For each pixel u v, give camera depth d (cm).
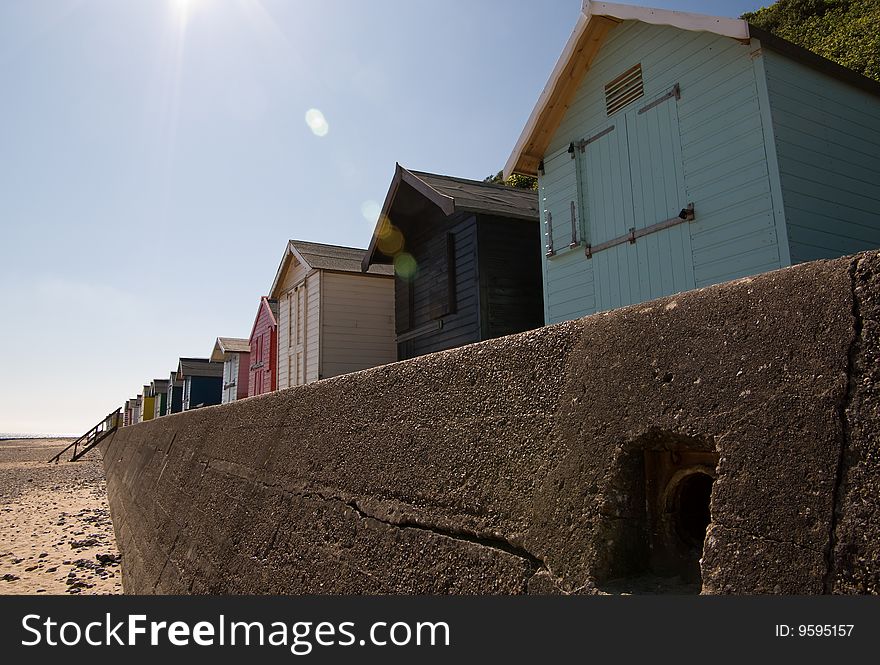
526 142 965
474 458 208
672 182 755
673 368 149
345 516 275
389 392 277
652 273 775
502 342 213
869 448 107
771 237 640
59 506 1772
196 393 3609
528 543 171
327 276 1567
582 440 167
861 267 118
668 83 771
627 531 152
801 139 670
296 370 1659
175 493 640
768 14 2175
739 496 125
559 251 930
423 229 1280
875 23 1443
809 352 121
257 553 350
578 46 869
